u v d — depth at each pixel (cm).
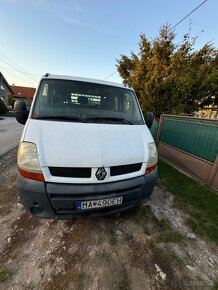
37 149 166
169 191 328
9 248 179
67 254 176
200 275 167
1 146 570
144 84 755
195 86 688
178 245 202
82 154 169
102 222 226
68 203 168
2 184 307
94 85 260
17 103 244
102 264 168
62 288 144
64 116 214
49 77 247
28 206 173
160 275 163
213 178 354
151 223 234
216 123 357
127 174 191
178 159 468
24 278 150
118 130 213
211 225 242
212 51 732
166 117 532
